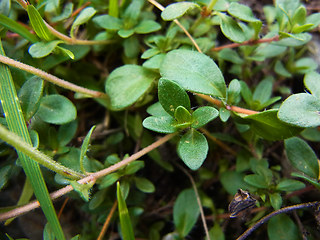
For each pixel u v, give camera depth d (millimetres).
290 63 63
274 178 52
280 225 48
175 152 61
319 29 64
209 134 57
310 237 49
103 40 59
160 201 62
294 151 48
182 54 46
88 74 64
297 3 51
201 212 56
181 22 59
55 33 49
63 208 61
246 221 51
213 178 61
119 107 50
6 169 47
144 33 59
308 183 50
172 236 55
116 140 61
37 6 51
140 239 58
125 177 51
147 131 60
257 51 59
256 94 54
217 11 51
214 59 58
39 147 50
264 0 69
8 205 65
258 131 46
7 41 58
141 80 52
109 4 57
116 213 55
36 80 46
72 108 47
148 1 58
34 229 61
